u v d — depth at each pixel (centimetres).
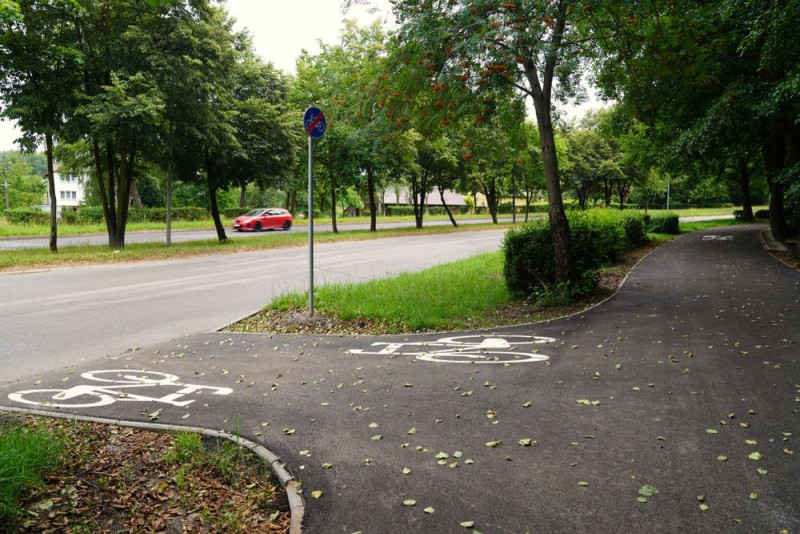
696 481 359
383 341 791
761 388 529
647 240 2147
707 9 1172
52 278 1456
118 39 1894
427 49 802
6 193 5878
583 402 510
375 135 991
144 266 1747
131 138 1945
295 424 477
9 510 305
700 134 1630
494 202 4803
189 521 323
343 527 318
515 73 793
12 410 507
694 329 768
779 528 305
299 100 2950
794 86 1204
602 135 2389
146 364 683
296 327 892
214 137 2200
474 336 800
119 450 419
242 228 3619
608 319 861
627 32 948
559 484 361
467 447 422
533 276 1067
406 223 4888
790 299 952
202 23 2030
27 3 1719
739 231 2698
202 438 448
